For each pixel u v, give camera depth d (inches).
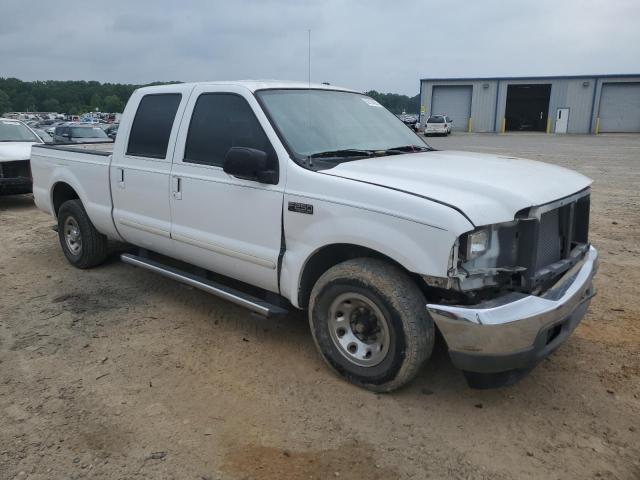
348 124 179.9
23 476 114.5
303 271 152.9
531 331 124.4
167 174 187.8
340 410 138.2
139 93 205.8
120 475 115.1
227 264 174.1
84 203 231.8
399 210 128.8
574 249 156.1
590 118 1855.3
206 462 119.4
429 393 145.6
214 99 176.9
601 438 127.3
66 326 188.4
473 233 123.0
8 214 397.7
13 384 150.7
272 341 177.2
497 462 119.3
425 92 2053.4
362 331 143.6
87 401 142.3
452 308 124.3
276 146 155.9
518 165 158.9
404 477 114.8
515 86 1963.6
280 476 115.2
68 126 743.7
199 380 153.0
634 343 174.1
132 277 239.1
